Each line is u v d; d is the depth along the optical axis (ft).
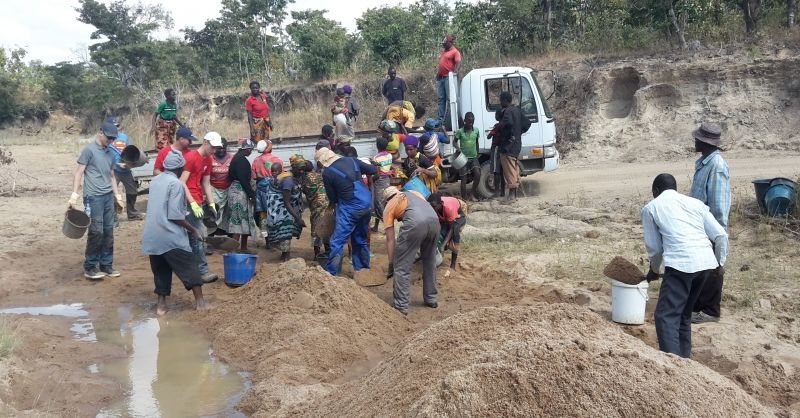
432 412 11.97
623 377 12.59
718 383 13.71
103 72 140.77
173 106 48.37
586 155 61.57
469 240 34.88
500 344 14.08
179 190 24.89
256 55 122.52
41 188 58.08
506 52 78.54
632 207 39.45
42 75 151.84
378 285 28.78
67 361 20.90
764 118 58.03
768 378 17.90
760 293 24.12
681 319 18.83
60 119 142.51
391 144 35.50
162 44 136.26
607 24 73.56
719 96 60.64
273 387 18.16
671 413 12.16
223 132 97.81
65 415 17.12
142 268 32.12
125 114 126.82
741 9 69.82
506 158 42.19
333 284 23.95
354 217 27.91
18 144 109.09
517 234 35.19
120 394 18.74
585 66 69.51
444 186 51.62
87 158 28.86
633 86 66.03
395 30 93.61
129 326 24.56
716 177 20.93
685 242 17.99
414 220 24.08
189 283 25.40
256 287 26.13
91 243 29.53
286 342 21.15
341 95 48.52
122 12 157.17
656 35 69.46
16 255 34.09
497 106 45.14
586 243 32.99
